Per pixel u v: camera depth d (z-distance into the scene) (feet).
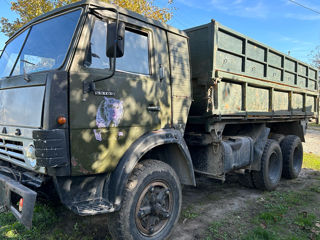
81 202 8.94
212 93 13.39
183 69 12.43
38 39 10.14
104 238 10.79
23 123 8.75
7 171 10.07
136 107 9.96
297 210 14.67
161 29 11.45
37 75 8.47
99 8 8.59
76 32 8.74
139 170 9.93
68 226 11.81
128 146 9.73
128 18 10.09
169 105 11.52
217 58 13.53
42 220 11.84
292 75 21.17
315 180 21.35
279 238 11.46
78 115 8.32
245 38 15.33
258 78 16.69
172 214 11.00
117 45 8.45
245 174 17.89
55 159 7.79
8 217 12.04
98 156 8.85
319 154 35.01
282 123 23.47
